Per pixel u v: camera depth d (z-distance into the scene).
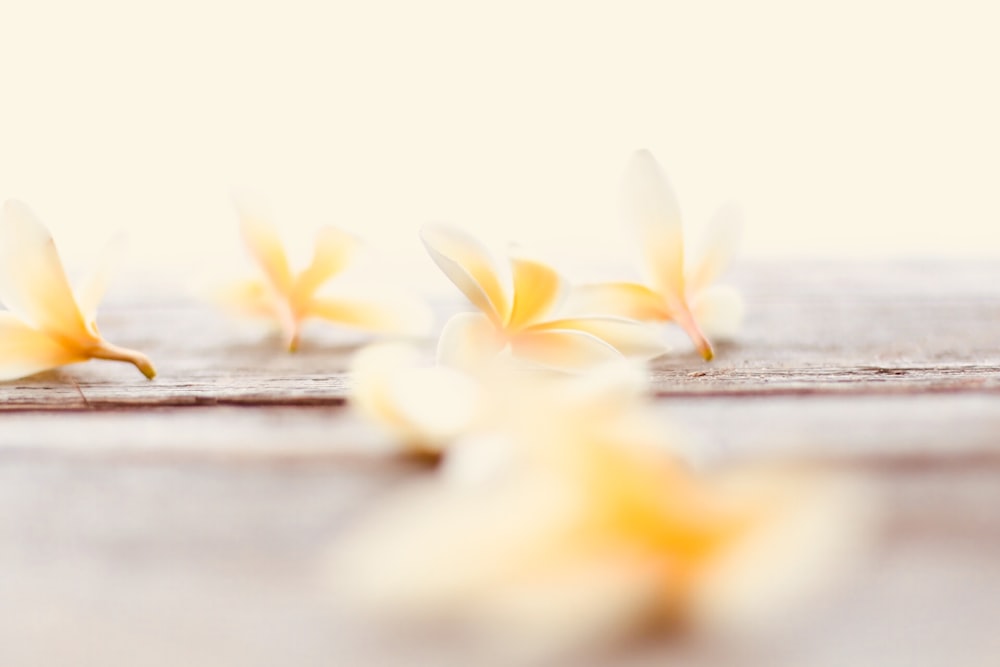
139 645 0.37
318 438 0.47
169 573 0.41
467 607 0.38
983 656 0.35
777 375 0.51
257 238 0.55
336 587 0.40
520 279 0.50
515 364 0.51
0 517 0.43
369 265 0.74
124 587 0.41
